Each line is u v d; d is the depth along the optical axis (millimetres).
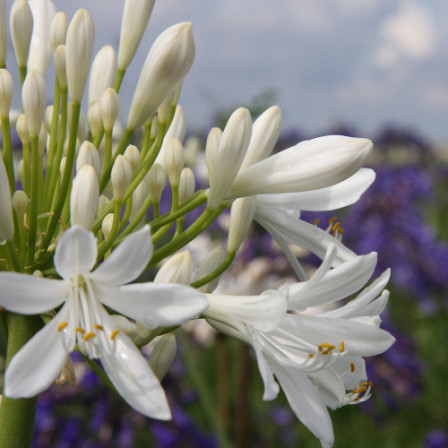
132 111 363
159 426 541
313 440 780
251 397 773
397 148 1947
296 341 353
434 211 1272
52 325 325
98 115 377
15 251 345
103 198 380
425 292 807
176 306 323
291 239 379
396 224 801
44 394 526
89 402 532
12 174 357
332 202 376
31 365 318
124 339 332
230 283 602
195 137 785
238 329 350
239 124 348
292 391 348
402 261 795
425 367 702
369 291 357
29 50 401
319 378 360
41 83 357
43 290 325
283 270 605
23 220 351
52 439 526
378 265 803
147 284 324
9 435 356
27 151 363
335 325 348
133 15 372
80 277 330
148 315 324
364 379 370
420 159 1912
